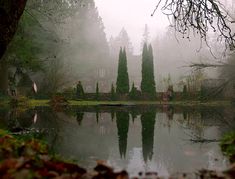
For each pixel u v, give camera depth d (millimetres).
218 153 7516
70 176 4207
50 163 4598
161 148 8555
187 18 8297
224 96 36594
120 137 10844
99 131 12570
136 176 5262
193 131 12523
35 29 35094
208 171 5086
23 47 31859
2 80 32656
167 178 5082
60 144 9031
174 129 13273
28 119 17375
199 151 7910
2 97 30812
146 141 9945
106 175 4441
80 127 13938
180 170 5820
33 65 36812
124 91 47312
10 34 7496
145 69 46781
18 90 42344
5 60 32062
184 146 8867
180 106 33688
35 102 35812
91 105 35094
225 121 16828
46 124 15023
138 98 46406
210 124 15211
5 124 13398
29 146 5508
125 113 23578
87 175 4578
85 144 9148
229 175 4004
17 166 4000
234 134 7926
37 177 3939
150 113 23641
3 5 7094
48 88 42625
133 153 7785
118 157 7242
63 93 43938
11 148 5418
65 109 27969
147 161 6781
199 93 41625
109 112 24750
